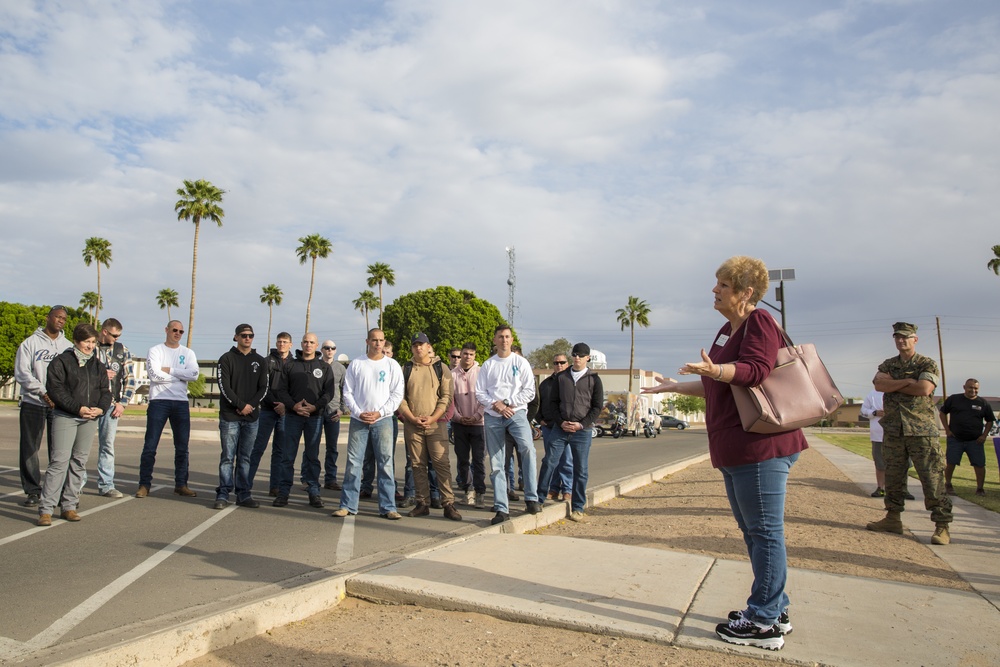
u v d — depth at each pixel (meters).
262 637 3.67
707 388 3.71
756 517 3.52
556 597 4.19
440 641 3.61
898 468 6.84
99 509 7.45
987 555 5.94
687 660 3.37
